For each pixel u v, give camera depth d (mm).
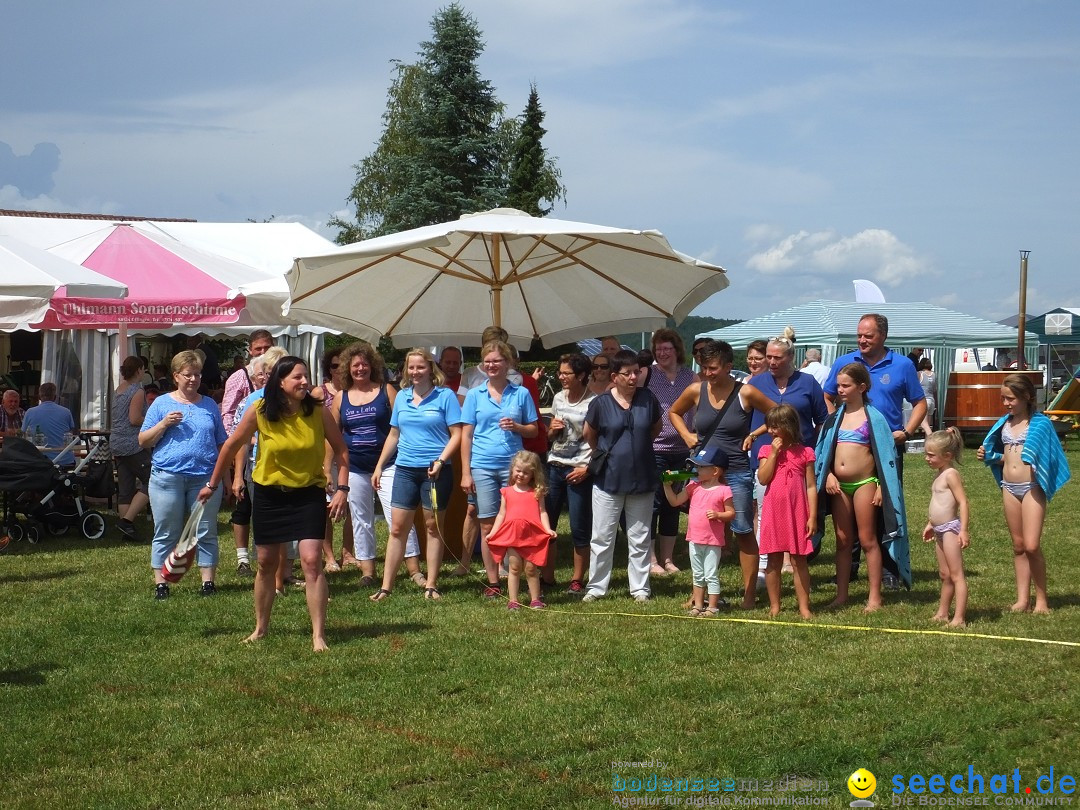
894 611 7570
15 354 22188
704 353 7879
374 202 48281
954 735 4930
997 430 7730
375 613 7695
